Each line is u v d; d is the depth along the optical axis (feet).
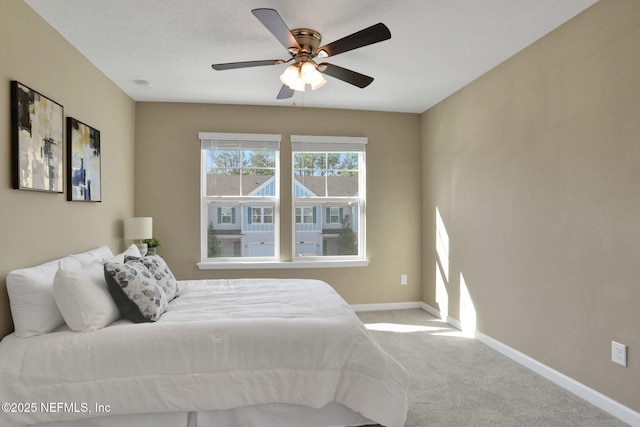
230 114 14.79
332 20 8.33
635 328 7.03
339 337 6.96
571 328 8.49
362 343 7.03
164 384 6.33
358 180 15.89
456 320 13.39
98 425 6.30
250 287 10.16
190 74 11.59
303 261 15.19
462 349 11.26
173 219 14.48
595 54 7.82
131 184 13.85
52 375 6.03
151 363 6.34
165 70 11.26
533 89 9.62
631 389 7.13
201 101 14.39
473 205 12.36
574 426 7.16
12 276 6.66
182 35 9.07
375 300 15.79
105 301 6.98
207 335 6.63
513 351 10.39
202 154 14.80
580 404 7.95
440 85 12.79
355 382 6.79
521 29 8.91
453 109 13.56
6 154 6.90
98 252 9.57
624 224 7.23
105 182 11.55
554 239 8.97
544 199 9.28
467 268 12.71
